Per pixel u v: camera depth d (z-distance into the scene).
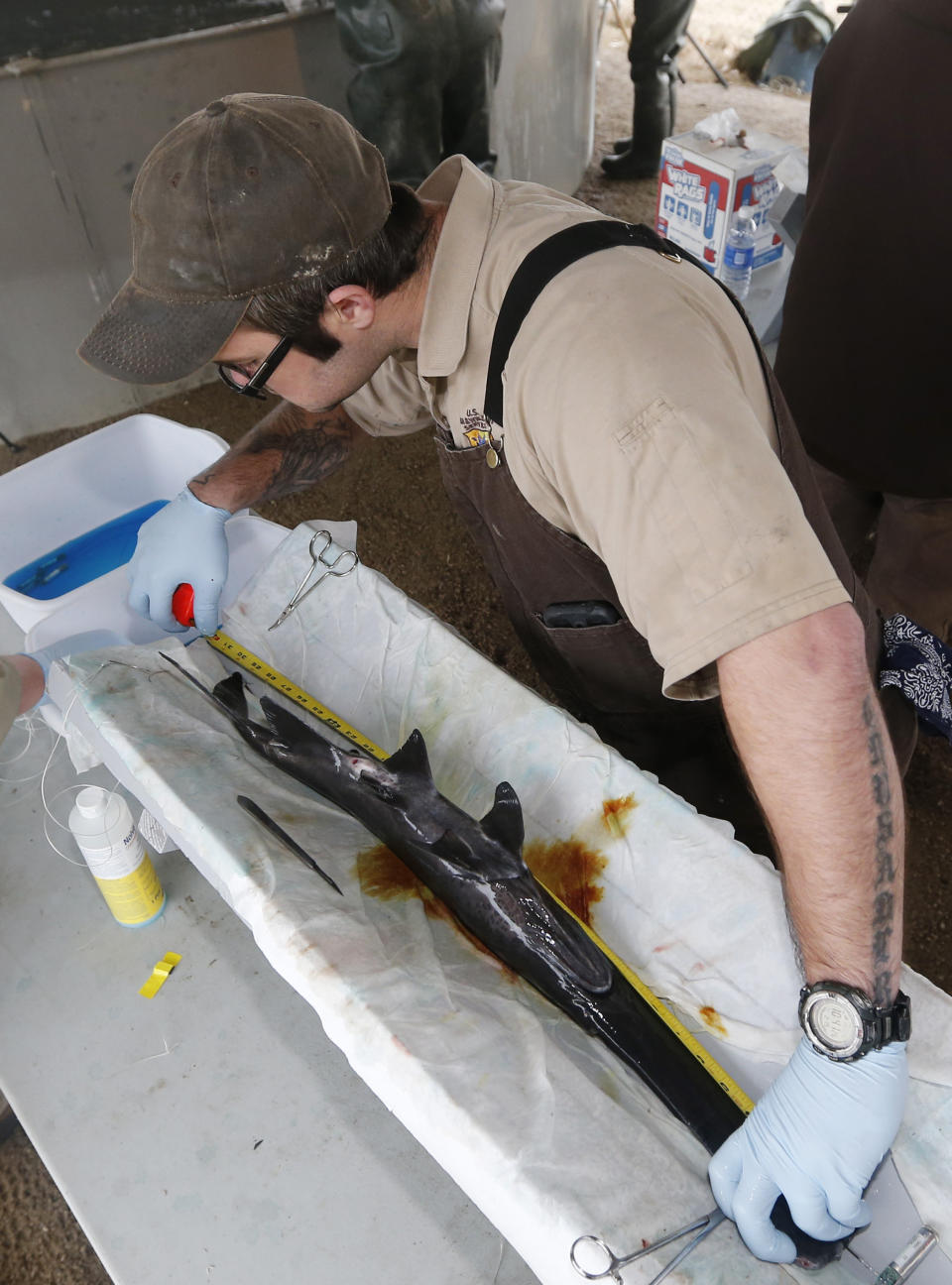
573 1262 0.74
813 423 1.89
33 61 2.60
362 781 1.10
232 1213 1.00
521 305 0.93
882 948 0.78
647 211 4.09
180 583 1.40
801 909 0.80
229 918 1.24
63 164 2.79
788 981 0.97
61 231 2.90
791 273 1.85
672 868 1.05
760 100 4.79
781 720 0.77
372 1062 0.87
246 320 0.92
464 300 0.97
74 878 1.30
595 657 1.28
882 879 0.78
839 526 2.21
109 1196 1.02
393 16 2.71
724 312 0.97
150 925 1.24
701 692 0.86
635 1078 0.92
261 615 1.41
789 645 0.76
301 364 0.99
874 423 1.79
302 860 1.03
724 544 0.77
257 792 1.12
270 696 1.32
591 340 0.86
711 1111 0.89
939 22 1.38
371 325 0.99
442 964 0.97
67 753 1.44
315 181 0.87
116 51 2.70
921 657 1.39
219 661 1.37
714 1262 0.76
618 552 0.85
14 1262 1.75
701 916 1.02
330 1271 0.96
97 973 1.20
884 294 1.64
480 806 1.16
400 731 1.26
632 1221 0.76
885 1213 0.83
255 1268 0.96
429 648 1.31
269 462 1.45
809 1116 0.79
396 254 0.95
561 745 1.17
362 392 1.43
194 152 0.85
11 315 2.97
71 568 1.92
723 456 0.79
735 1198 0.80
